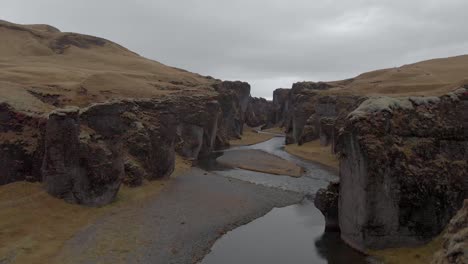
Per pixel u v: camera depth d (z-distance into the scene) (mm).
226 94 122562
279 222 42312
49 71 89188
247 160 82500
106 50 155875
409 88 100062
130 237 34406
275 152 97250
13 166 40500
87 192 39594
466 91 34938
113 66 131750
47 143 38844
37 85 69188
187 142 80938
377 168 30812
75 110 39656
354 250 33062
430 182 31375
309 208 47938
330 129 92500
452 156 33062
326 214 38875
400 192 31109
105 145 43000
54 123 38406
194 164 76250
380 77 136625
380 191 31016
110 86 77812
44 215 35594
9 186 39219
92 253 30438
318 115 104625
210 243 35375
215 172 69000
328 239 36562
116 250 31547
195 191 52281
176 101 81000
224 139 111500
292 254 33406
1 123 42469
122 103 57000
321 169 72250
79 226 35219
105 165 41062
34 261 27859
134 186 49438
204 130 90875
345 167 34750
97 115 45344
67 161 38656
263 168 72625
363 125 32125
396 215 31234
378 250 31500
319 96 113125
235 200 49312
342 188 35688
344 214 35281
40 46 134625
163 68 150250
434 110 34125
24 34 139625
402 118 33125
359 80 152375
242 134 147875
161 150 56781
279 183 60781
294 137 116375
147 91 81750
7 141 41094
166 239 35031
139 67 136500
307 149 94250
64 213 36938
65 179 38594
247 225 41219
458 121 33844
